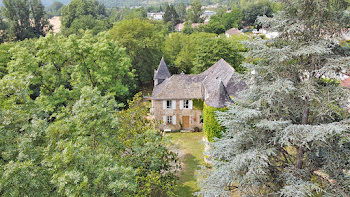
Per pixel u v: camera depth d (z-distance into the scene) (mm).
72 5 77125
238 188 14211
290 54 12422
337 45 12797
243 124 14492
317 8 11797
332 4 12250
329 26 12305
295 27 12203
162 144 21688
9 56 42531
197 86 34531
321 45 11734
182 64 54531
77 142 13844
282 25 12906
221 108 25125
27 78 16234
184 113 34688
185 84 34562
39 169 12812
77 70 33188
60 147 13273
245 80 14898
